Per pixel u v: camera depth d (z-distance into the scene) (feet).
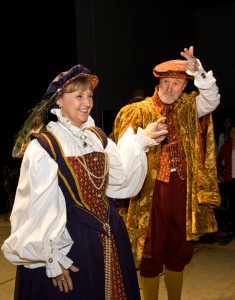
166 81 7.47
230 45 26.61
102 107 20.17
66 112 5.57
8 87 20.66
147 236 7.64
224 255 13.06
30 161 5.07
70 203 5.37
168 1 24.79
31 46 19.56
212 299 9.59
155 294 8.02
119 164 6.00
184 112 7.68
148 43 23.04
